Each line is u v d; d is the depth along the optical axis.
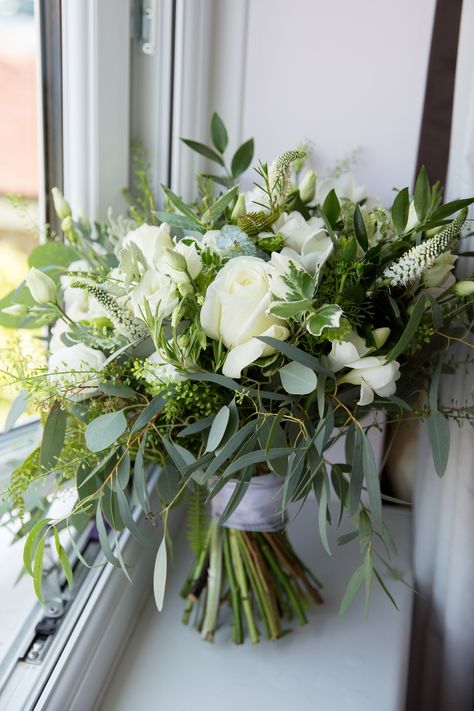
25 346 1.05
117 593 0.85
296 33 1.16
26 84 0.98
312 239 0.68
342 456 1.22
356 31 1.13
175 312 0.64
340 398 0.70
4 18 0.93
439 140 1.12
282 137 1.21
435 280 0.73
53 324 1.05
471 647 0.96
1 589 0.83
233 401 0.67
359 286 0.67
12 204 0.96
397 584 1.04
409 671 1.10
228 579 0.92
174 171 1.18
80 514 0.73
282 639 0.92
